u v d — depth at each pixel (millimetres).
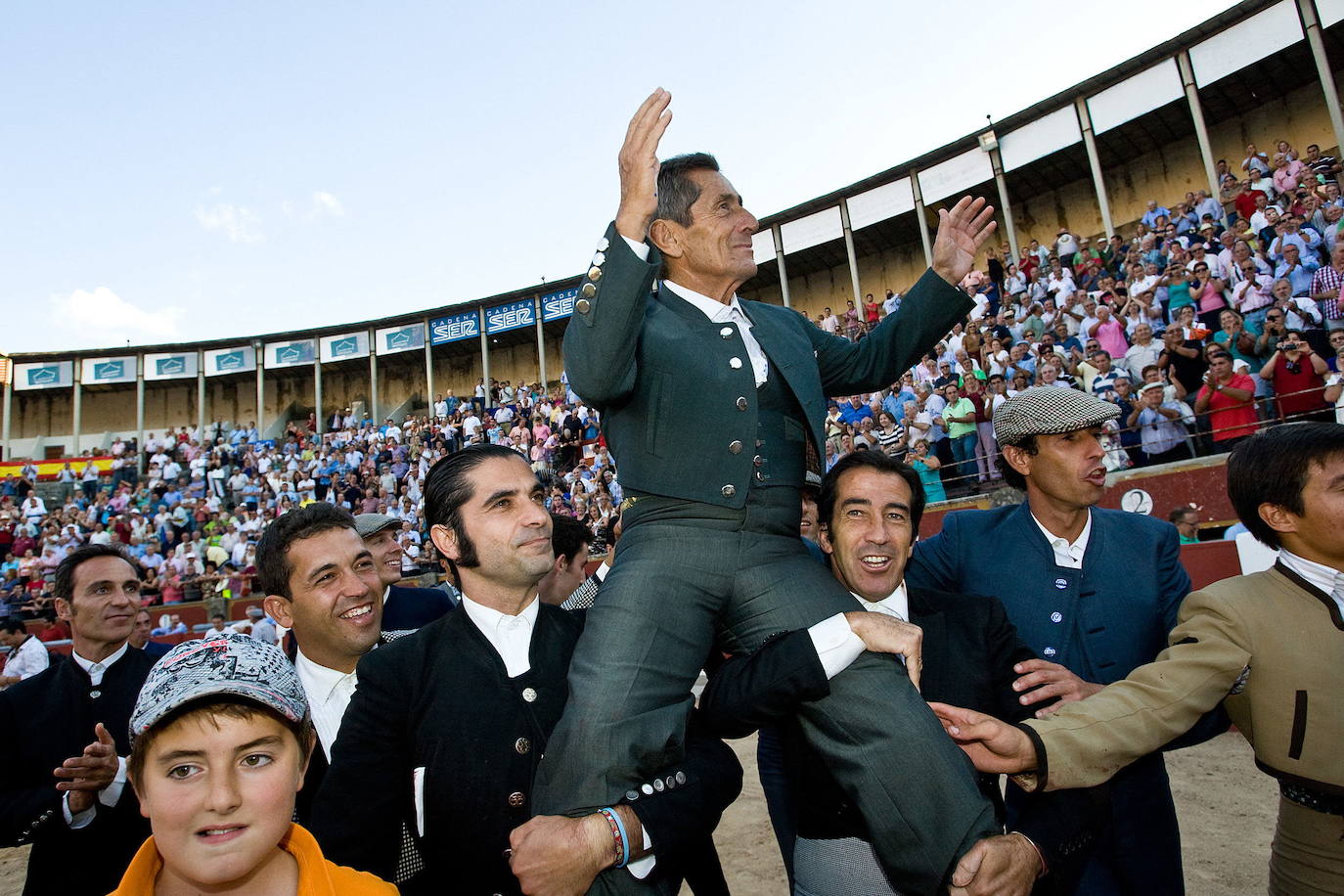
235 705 1259
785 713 1640
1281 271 9141
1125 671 2314
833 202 18516
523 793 1737
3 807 2414
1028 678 1971
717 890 2299
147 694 1263
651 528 1803
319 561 2436
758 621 1736
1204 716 2072
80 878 2434
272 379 26828
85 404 26609
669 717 1577
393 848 1797
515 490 1914
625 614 1673
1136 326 9898
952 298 2229
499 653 1891
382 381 26453
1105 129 15039
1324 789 1788
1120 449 8984
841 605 1759
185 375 25047
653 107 1775
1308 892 1813
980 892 1458
